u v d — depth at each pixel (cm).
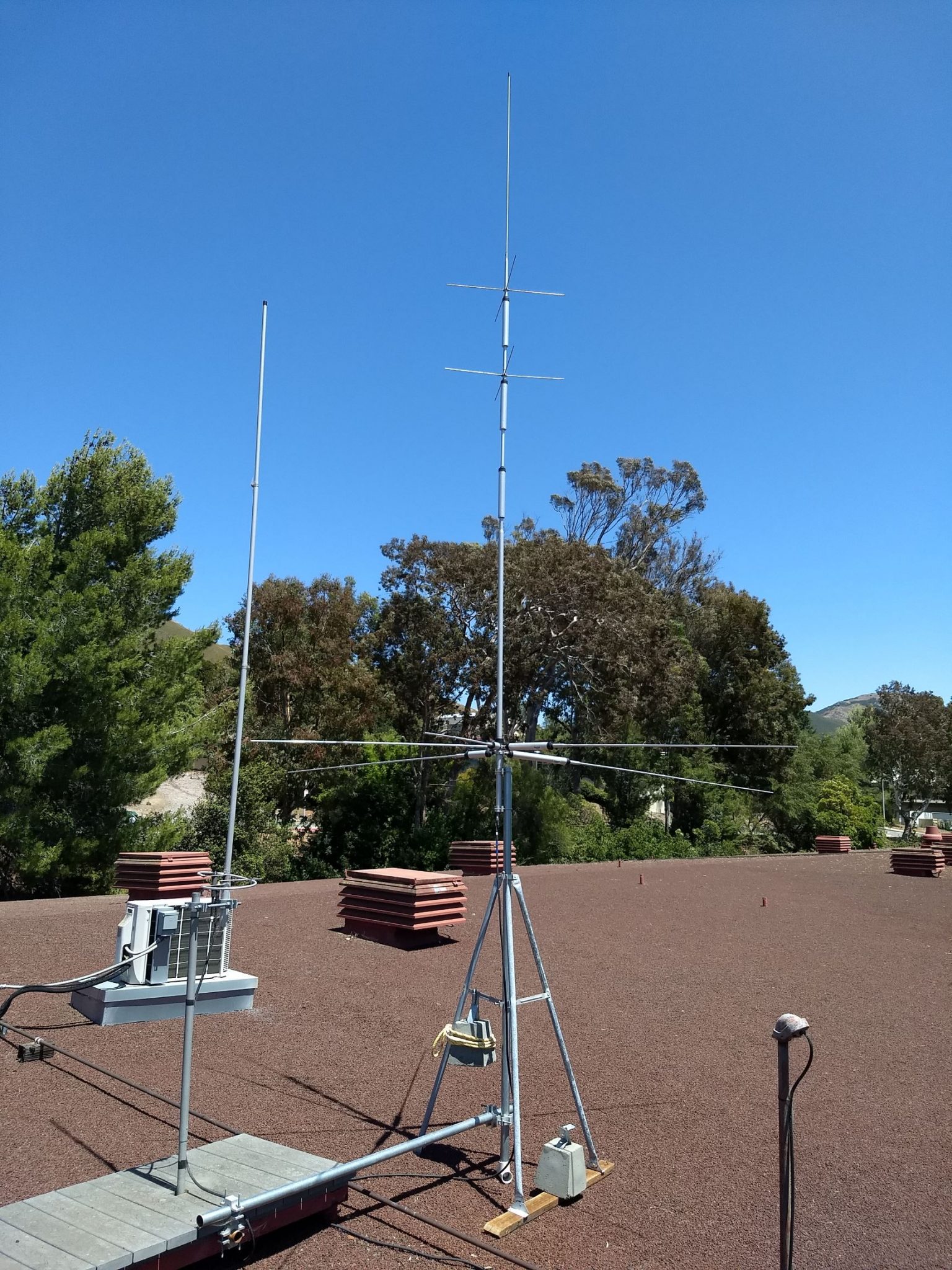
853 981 1132
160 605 2589
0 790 2167
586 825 4309
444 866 3488
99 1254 365
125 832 2350
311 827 3659
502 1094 540
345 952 1173
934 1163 579
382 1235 458
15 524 2491
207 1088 656
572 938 1353
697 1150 589
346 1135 587
